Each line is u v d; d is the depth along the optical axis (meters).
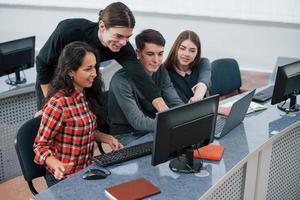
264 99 3.06
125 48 2.59
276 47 4.50
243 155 2.24
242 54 4.67
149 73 2.75
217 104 2.17
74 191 1.89
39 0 5.38
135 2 4.92
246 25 4.54
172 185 1.95
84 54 2.19
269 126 2.62
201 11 4.66
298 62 2.79
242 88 4.24
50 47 2.55
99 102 2.46
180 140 2.02
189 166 2.09
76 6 5.19
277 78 2.67
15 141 2.20
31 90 3.44
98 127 2.55
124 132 2.70
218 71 3.78
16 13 5.62
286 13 4.32
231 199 2.33
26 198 3.20
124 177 2.01
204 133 2.13
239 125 2.64
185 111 2.00
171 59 3.12
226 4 4.54
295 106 2.90
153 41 2.64
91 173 2.00
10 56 3.39
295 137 2.82
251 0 4.42
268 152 2.53
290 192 2.98
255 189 2.53
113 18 2.25
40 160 2.11
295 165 2.93
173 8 4.78
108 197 1.85
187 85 3.15
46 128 2.15
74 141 2.23
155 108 2.64
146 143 2.36
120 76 2.59
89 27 2.51
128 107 2.54
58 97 2.19
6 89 3.37
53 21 5.45
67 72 2.20
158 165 2.13
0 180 3.44
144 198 1.84
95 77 2.35
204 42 4.79
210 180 2.00
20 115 3.50
